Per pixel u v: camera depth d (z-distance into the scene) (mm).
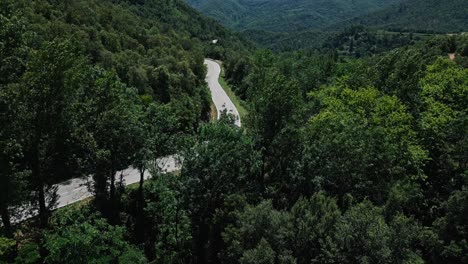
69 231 30562
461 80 58531
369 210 31125
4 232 34375
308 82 97625
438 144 46938
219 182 40906
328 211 32531
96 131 43250
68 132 40594
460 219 34312
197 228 42438
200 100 93188
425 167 46750
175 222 42375
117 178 54312
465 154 43594
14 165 34781
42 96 35000
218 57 170125
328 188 42281
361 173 40719
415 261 28344
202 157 39906
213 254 39281
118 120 43406
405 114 48906
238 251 31484
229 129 43125
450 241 34094
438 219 36375
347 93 58594
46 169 43781
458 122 45938
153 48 110375
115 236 32719
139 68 85250
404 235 28703
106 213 45844
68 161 49625
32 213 40219
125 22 114188
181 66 102688
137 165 47312
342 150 41312
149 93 81688
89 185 47062
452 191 39062
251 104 56000
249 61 127000
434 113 50781
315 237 31000
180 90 91125
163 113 50688
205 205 41281
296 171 41969
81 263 29500
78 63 38031
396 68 65000
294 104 48000
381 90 64938
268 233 31156
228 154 40375
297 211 32750
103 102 42625
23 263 30969
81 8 97375
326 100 61781
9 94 33094
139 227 45969
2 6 36281
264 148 44906
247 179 43750
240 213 35062
